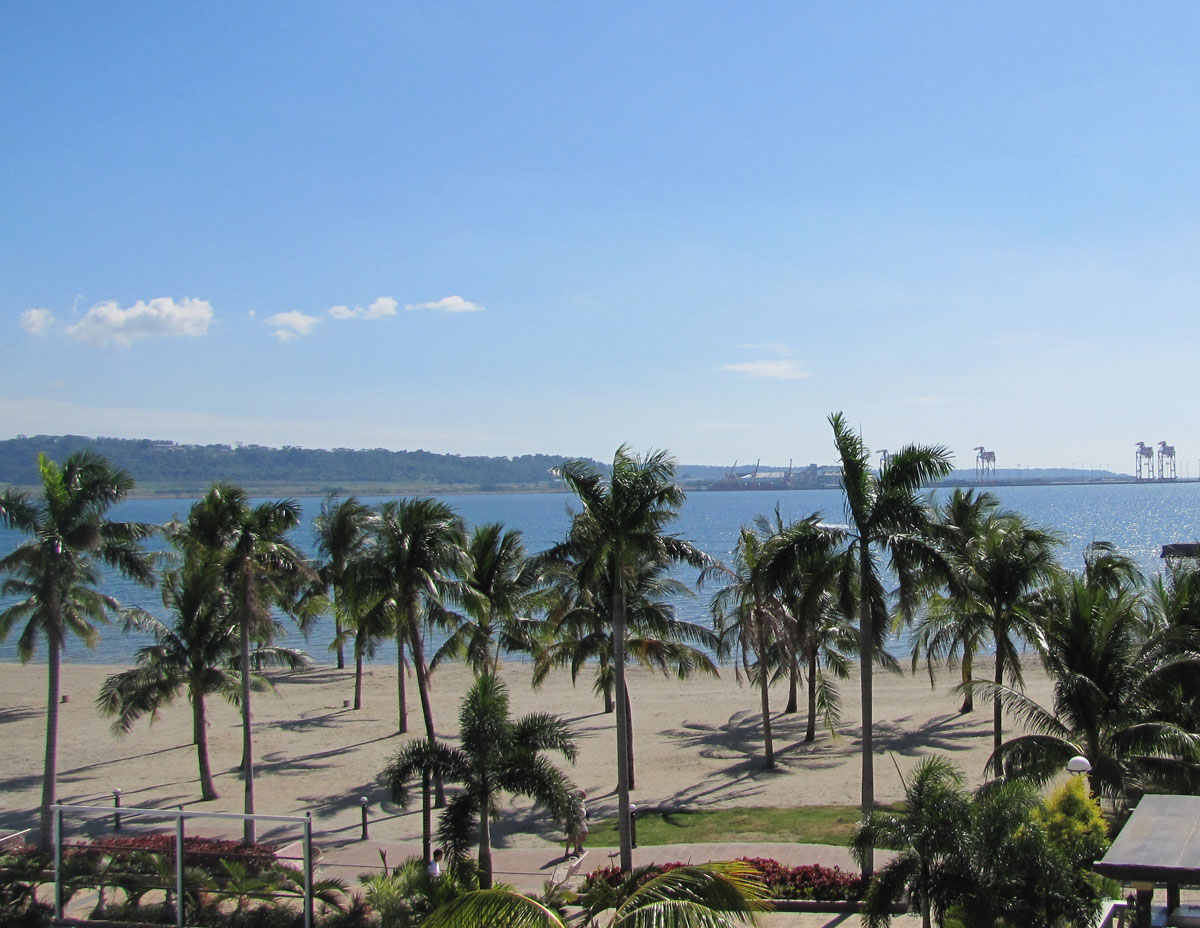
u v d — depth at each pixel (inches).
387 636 1514.5
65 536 1075.3
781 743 1467.8
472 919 472.7
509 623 1457.9
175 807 1206.9
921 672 2053.4
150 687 1201.4
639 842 1005.8
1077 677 829.8
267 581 1163.9
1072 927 573.6
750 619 1322.6
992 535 1126.4
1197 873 418.3
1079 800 658.2
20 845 890.7
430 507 1283.2
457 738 1571.1
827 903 783.1
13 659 2721.5
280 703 1918.1
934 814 607.5
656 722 1657.2
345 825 1112.2
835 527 894.4
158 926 726.5
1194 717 919.0
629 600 1185.4
